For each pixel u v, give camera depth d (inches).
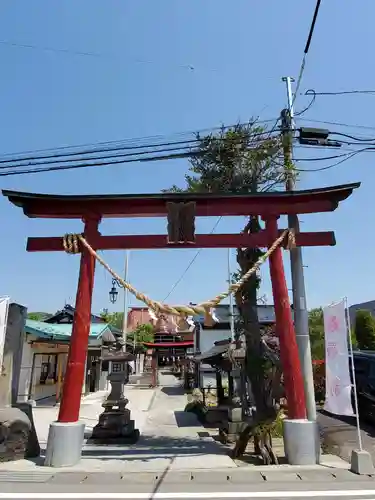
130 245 364.8
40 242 367.2
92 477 271.9
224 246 365.7
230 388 583.2
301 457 309.4
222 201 371.6
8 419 324.5
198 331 1187.3
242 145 461.4
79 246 358.3
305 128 433.7
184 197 364.2
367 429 461.4
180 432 546.0
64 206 370.0
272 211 371.9
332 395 327.6
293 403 328.2
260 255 416.5
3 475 275.1
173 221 361.7
